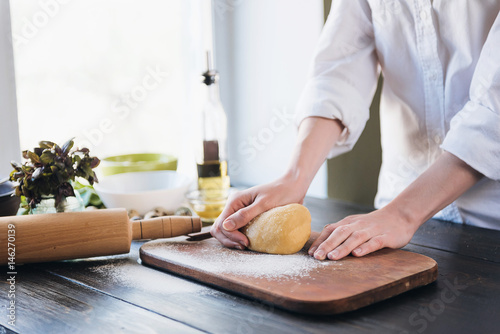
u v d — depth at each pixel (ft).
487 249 3.10
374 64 4.02
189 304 2.40
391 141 4.08
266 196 3.09
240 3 6.19
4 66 4.21
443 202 3.04
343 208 4.19
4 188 3.30
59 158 3.06
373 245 2.78
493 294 2.44
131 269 2.89
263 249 2.91
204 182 4.07
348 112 3.59
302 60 5.74
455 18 3.41
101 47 5.29
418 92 3.76
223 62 6.39
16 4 4.58
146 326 2.19
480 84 3.09
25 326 2.23
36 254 2.88
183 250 2.98
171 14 5.83
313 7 5.54
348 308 2.25
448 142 3.09
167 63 5.88
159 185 4.28
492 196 3.57
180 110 6.09
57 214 2.96
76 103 5.18
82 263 3.02
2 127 4.24
